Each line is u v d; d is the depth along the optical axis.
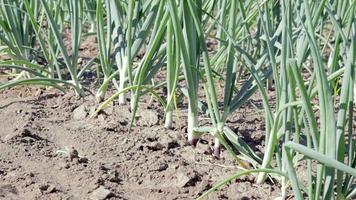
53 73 3.53
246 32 3.68
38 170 2.63
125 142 2.90
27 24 3.68
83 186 2.51
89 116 3.20
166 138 2.94
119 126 3.05
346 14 3.28
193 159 2.78
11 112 3.22
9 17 3.58
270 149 2.48
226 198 2.47
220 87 3.66
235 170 2.68
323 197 2.13
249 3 3.60
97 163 2.69
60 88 3.47
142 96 3.47
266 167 2.54
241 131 3.08
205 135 3.01
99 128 3.04
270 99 3.62
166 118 3.07
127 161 2.73
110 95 3.45
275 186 2.57
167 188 2.53
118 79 3.74
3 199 2.39
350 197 2.27
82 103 3.36
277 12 3.86
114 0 3.25
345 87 2.07
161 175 2.61
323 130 2.06
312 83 2.45
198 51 2.79
